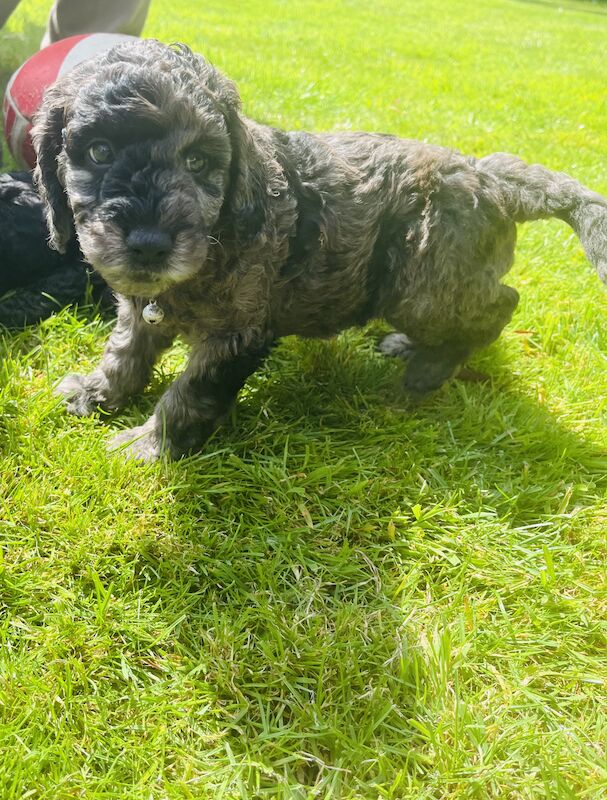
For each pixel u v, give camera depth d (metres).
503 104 1.33
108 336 0.57
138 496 0.43
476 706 0.36
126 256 0.36
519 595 0.42
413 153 0.48
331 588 0.42
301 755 0.33
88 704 0.34
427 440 0.51
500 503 0.47
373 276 0.49
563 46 2.30
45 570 0.39
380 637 0.38
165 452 0.46
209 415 0.47
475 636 0.39
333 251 0.46
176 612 0.39
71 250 0.58
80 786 0.31
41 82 0.63
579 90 1.55
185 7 1.94
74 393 0.50
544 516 0.47
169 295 0.43
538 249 0.74
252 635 0.38
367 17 2.41
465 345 0.53
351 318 0.51
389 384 0.57
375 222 0.47
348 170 0.47
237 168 0.41
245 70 1.22
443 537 0.44
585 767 0.34
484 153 1.01
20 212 0.56
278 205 0.44
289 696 0.36
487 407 0.54
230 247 0.42
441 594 0.42
